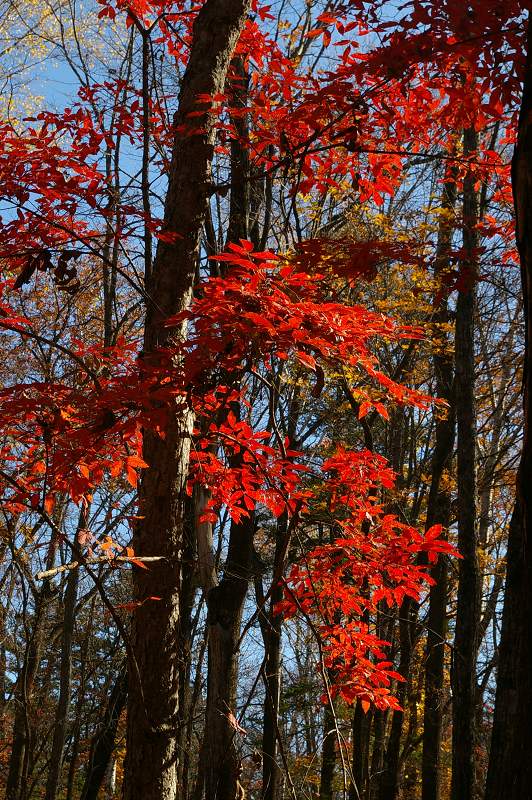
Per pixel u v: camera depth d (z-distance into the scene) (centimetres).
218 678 594
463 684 836
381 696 490
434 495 1206
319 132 486
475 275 655
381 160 573
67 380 891
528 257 188
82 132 491
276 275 363
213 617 611
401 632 1163
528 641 177
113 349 430
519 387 1487
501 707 443
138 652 425
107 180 457
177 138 486
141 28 520
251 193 783
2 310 389
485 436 1709
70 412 406
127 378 370
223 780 562
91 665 1357
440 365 1212
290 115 486
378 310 991
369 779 1095
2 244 446
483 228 709
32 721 1200
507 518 1670
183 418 445
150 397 345
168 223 468
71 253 438
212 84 490
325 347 334
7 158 439
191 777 1205
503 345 1444
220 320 323
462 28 395
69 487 385
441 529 461
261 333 330
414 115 541
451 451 1219
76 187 449
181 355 379
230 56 504
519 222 192
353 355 366
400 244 616
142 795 410
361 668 505
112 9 603
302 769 1428
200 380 355
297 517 453
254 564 851
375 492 621
